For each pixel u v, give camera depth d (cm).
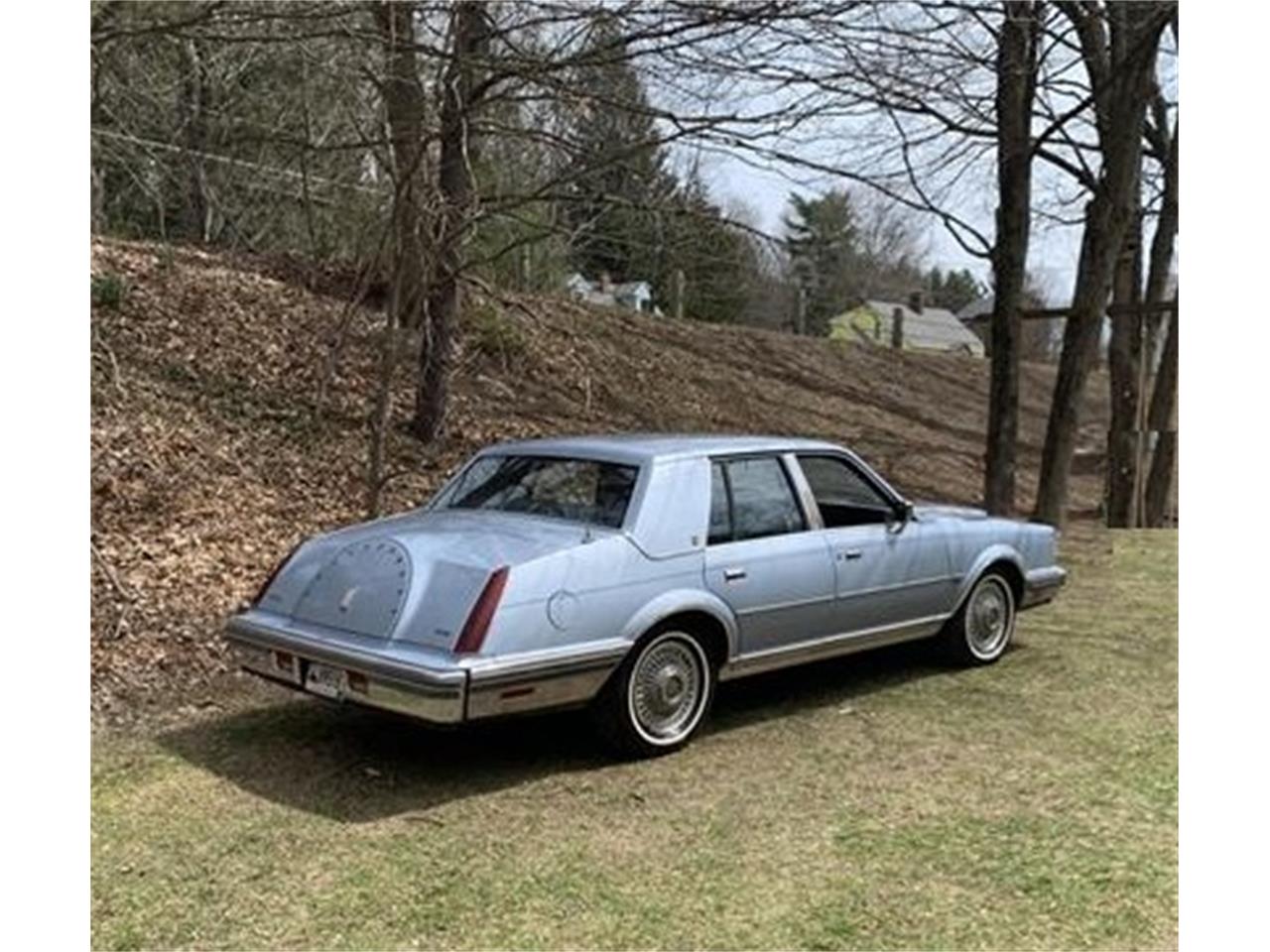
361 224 1023
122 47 909
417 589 480
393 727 563
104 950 353
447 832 440
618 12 693
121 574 736
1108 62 1221
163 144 1225
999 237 1144
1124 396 1521
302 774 498
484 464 602
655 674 524
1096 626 814
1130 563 1109
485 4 722
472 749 534
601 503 537
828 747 543
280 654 505
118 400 994
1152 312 1398
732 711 602
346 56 782
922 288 3509
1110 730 572
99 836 433
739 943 357
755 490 577
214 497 903
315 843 429
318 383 1161
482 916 374
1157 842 432
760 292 2145
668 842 432
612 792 482
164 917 373
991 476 1162
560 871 407
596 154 747
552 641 478
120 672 616
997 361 1158
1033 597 731
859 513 634
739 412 1639
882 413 1917
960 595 680
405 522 554
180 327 1180
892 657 717
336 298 1366
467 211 749
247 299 1286
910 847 428
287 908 379
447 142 750
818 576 588
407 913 376
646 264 1016
